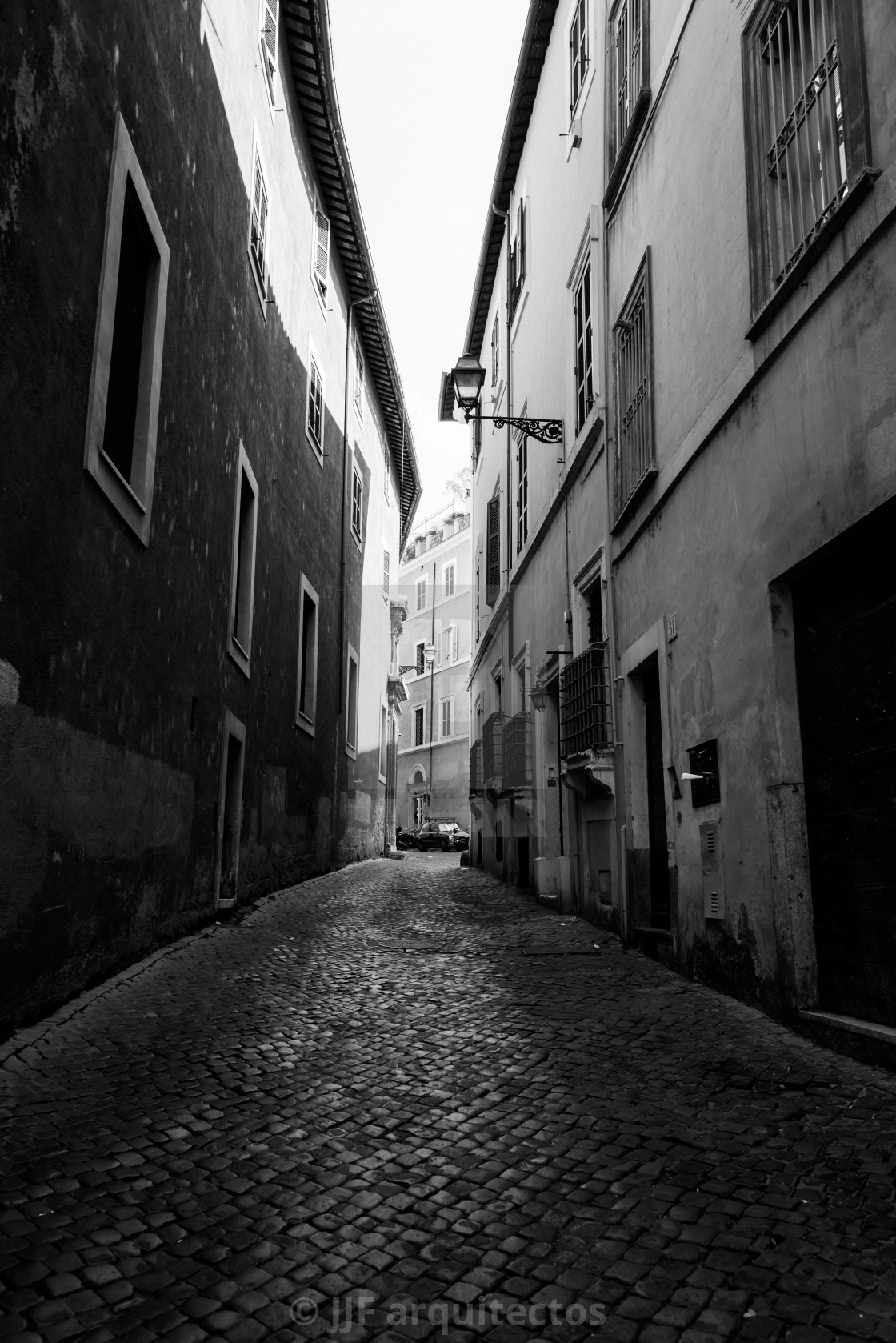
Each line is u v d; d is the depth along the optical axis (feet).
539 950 28.12
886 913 14.64
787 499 17.31
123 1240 9.44
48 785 16.66
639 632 27.63
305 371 50.24
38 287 15.55
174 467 25.26
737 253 20.08
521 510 54.03
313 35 43.16
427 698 158.10
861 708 15.51
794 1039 16.24
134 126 20.89
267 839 41.27
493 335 67.46
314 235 52.80
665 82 25.75
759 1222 9.70
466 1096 14.10
